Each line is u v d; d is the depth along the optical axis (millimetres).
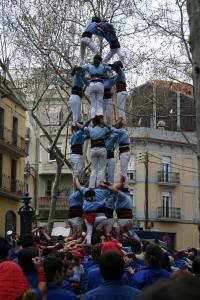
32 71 26562
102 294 4066
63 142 48062
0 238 6008
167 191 51500
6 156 40156
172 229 51188
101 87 13172
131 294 4066
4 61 24422
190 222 52094
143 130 50031
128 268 6383
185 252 13547
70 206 13078
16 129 41844
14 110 41250
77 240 12398
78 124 13516
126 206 12984
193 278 1534
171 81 26672
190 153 52719
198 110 6137
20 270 4383
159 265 5625
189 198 52531
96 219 12500
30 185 50062
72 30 24547
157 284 1442
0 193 38625
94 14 24312
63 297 4867
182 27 20219
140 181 50344
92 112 13219
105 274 4195
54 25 24438
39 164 50625
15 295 4188
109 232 12609
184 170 52156
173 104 35344
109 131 13102
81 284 7375
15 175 41844
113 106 14055
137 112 26734
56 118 37562
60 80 25594
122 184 13070
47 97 35156
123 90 13852
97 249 7129
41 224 50156
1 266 4344
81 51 14336
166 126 51812
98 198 12523
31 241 7883
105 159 12992
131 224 13039
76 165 13469
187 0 6254
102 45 22344
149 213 50188
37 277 5340
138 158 50219
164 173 51219
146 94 28625
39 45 24453
